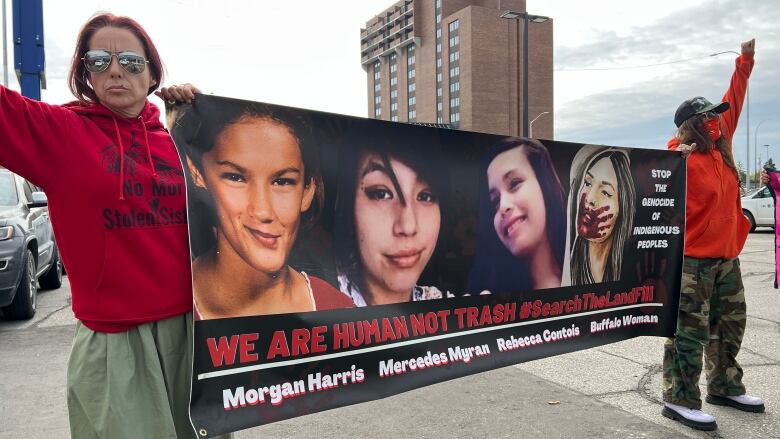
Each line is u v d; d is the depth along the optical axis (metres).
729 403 3.85
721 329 3.81
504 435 3.48
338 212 2.54
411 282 2.78
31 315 6.84
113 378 1.80
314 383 2.41
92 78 1.89
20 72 10.91
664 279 3.76
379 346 2.65
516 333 3.20
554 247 3.36
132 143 1.89
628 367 4.82
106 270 1.80
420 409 3.94
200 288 2.03
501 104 86.50
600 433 3.49
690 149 3.73
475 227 3.05
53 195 1.78
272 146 2.31
